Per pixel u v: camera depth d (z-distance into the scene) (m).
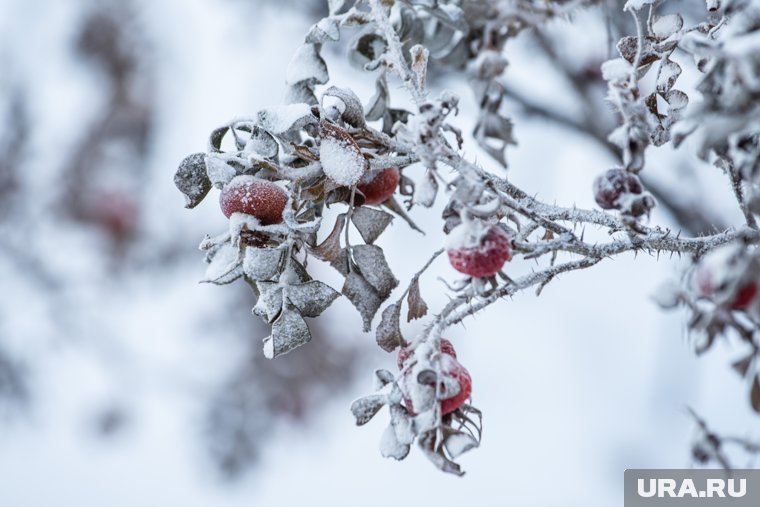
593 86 1.37
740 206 0.93
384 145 0.96
